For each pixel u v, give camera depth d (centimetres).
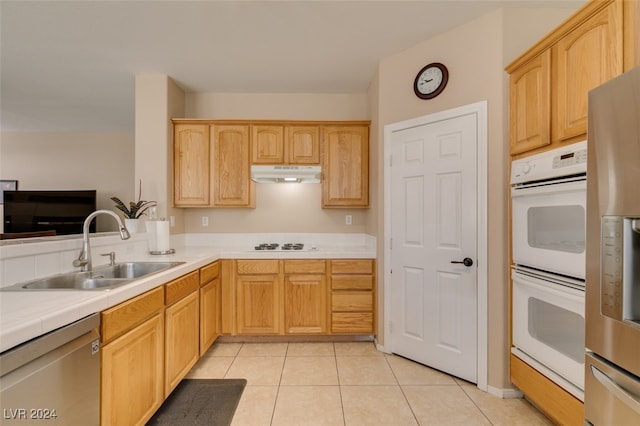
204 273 241
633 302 96
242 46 246
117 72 289
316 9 203
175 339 190
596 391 107
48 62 270
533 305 175
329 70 287
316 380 218
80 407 116
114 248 230
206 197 307
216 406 188
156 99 293
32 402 99
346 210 343
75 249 187
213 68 283
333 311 276
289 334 277
